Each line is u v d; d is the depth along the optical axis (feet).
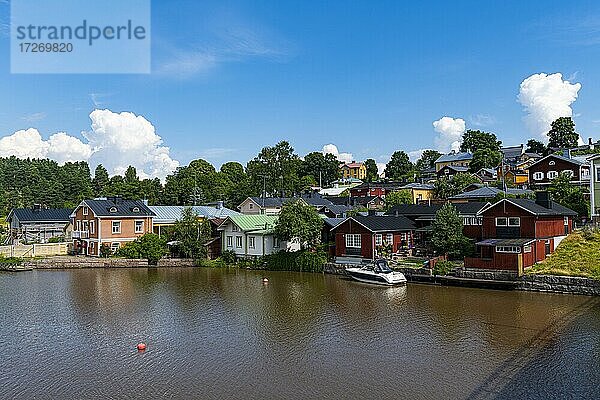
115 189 371.56
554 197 186.50
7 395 62.44
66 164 637.30
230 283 144.66
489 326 90.27
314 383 65.10
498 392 60.64
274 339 85.10
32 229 263.08
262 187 372.17
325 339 84.64
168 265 184.65
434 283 135.33
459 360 72.54
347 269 147.84
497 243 130.62
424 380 65.21
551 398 58.49
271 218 198.70
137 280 151.94
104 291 132.46
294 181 394.73
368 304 111.55
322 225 177.06
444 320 95.45
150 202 351.25
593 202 163.12
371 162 549.13
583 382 63.16
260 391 62.90
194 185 365.61
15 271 174.29
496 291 123.03
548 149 388.16
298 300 117.60
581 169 225.97
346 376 67.36
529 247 128.98
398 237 167.32
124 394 62.44
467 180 268.21
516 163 359.05
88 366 72.54
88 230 212.64
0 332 91.04
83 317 102.22
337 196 348.18
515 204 135.44
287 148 398.42
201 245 190.90
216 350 79.41
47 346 82.38
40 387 64.80
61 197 434.30
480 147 423.23
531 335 83.97
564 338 81.71
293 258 169.78
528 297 114.52
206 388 64.03
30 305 114.52
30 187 460.96
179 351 79.10
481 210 144.25
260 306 111.34
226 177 445.78
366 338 84.74
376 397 60.34
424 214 177.78
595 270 119.24
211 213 252.21
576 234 147.02
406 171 458.09
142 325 95.35
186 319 99.81
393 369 69.51
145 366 72.33
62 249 218.38
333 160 492.13
